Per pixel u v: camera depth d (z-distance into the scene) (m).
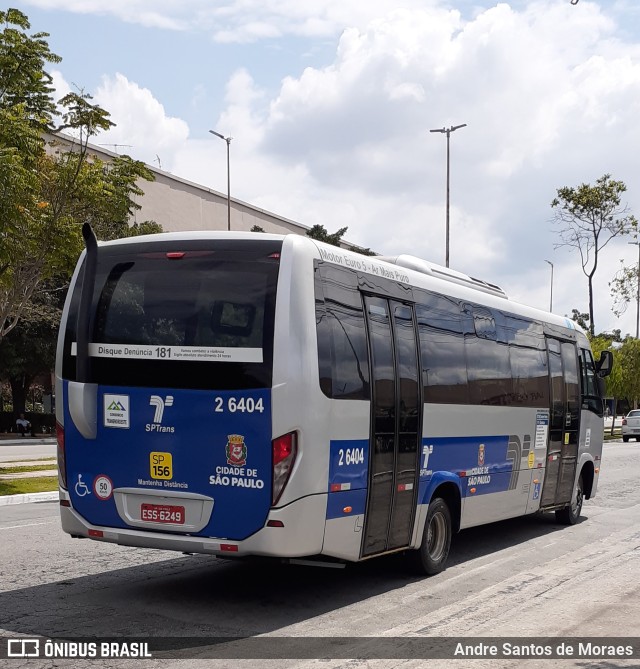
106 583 8.34
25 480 18.34
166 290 7.36
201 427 7.06
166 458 7.17
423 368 8.90
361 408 7.64
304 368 6.91
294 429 6.84
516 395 11.38
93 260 7.69
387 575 9.18
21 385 43.97
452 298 9.80
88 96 21.06
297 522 6.86
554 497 12.83
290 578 8.86
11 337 40.94
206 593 8.01
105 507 7.43
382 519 8.05
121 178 22.11
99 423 7.45
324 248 7.49
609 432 59.44
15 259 18.83
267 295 7.01
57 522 12.59
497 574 9.50
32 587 8.12
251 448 6.89
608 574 9.59
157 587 8.20
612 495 18.05
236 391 6.96
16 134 18.06
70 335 7.70
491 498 10.62
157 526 7.21
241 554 6.91
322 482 7.07
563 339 13.47
